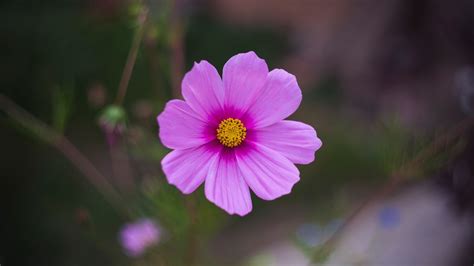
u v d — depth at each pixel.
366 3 0.61
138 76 0.89
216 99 0.36
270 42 1.10
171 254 0.49
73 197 0.87
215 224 0.47
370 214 0.84
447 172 0.54
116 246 0.71
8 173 0.89
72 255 0.84
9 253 0.84
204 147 0.37
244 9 0.87
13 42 0.97
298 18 0.71
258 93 0.37
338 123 1.10
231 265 0.89
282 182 0.37
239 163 0.37
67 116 0.46
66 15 0.98
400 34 0.58
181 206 0.47
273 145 0.37
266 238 0.95
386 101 0.59
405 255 0.79
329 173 1.07
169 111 0.35
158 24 0.43
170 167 0.36
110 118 0.43
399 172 0.45
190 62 1.05
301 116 1.13
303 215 1.01
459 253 0.78
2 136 0.91
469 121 0.45
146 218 0.49
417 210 0.87
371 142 1.02
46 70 0.97
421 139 0.46
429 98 0.56
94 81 0.97
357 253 0.75
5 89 0.95
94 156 1.00
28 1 0.99
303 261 0.85
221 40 1.10
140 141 0.46
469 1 0.55
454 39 0.56
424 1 0.56
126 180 0.58
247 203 0.37
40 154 0.92
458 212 0.57
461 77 0.55
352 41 0.61
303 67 0.67
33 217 0.87
